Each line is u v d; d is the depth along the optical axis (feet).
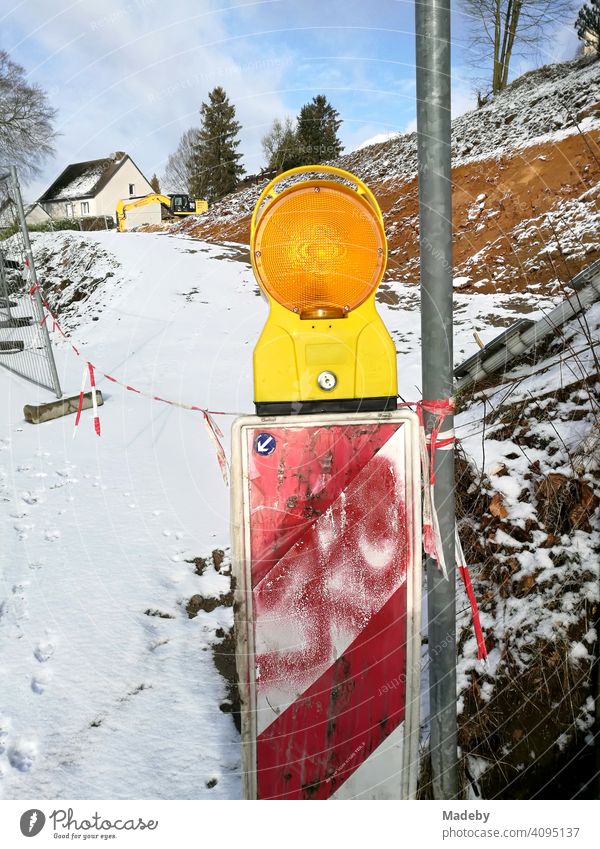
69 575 10.25
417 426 4.39
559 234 29.09
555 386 9.57
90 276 42.52
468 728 6.54
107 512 12.67
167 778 6.45
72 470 14.90
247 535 4.41
